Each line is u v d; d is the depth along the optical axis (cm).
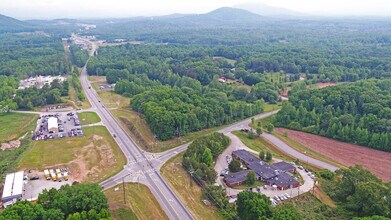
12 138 19175
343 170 13712
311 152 17988
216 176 14350
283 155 17625
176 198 12681
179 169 15138
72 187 11425
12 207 10131
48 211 10088
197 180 14150
